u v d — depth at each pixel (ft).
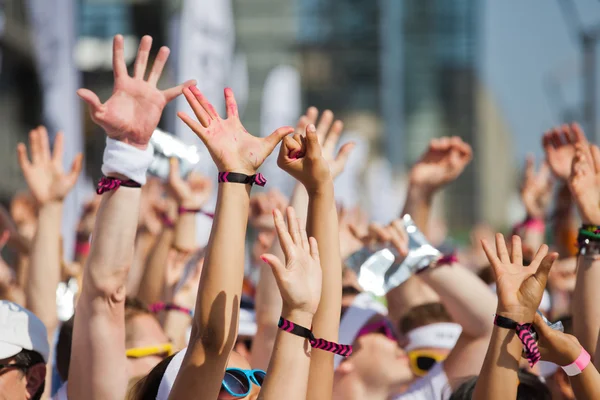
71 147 31.09
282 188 50.11
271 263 9.77
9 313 10.94
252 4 163.02
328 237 11.11
